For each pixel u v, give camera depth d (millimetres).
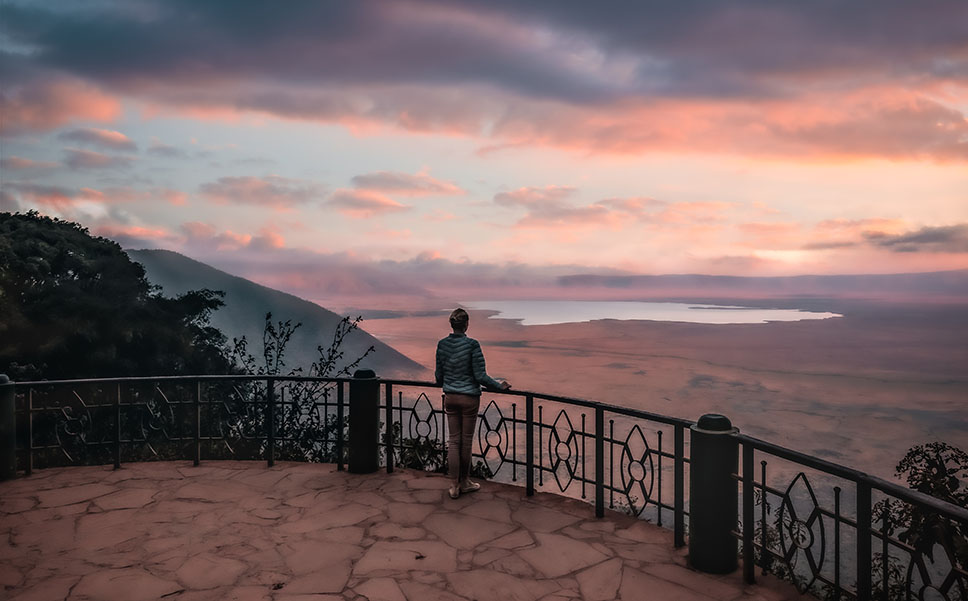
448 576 4391
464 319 6043
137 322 21203
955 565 3289
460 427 6078
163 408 8109
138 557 4703
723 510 4477
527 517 5535
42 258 20734
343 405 7023
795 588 4258
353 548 4867
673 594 4168
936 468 10328
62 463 11453
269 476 6766
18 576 4391
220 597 4078
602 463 5566
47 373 18609
